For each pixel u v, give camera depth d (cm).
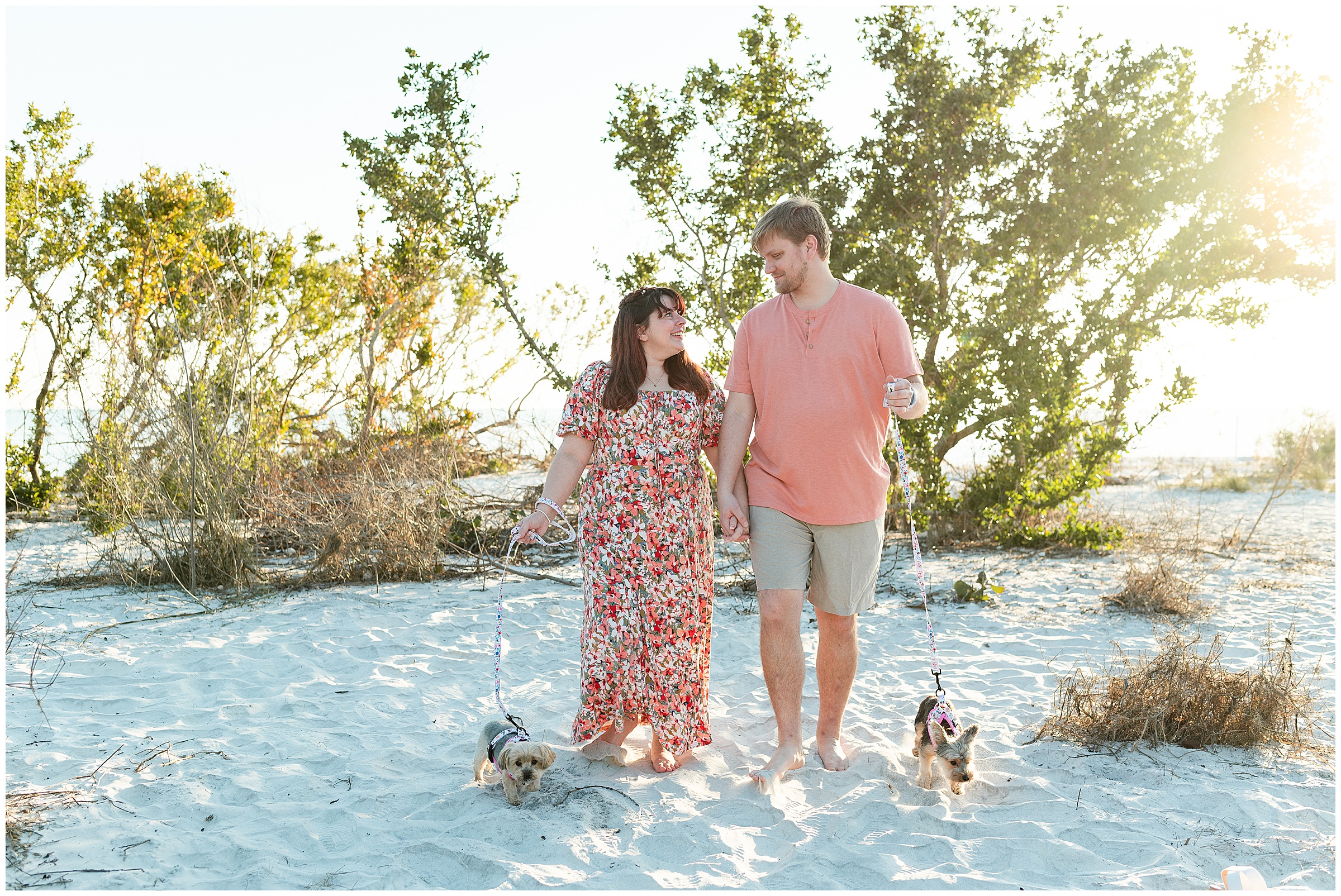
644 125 1113
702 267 1159
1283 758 384
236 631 629
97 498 893
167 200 1397
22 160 1412
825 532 362
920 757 358
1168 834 313
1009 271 1081
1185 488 1820
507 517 970
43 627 632
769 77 1098
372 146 1209
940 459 1078
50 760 380
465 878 285
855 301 358
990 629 640
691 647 359
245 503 827
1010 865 295
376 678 516
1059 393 1016
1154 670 421
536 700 474
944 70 1092
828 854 299
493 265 1197
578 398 362
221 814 333
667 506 356
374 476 877
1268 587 789
